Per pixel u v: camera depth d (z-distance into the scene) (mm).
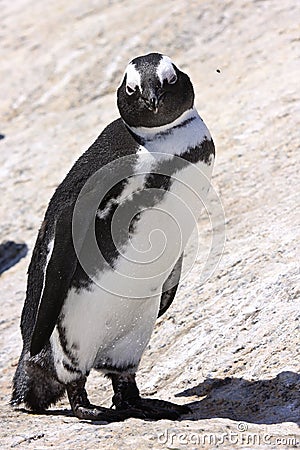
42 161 27734
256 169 22891
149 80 14156
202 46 31016
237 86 27641
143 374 17250
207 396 15852
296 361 15680
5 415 15898
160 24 32594
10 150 28875
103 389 17500
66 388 15367
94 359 15164
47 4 37719
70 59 32844
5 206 26031
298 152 22953
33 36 35312
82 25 34688
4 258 24297
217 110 26547
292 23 30453
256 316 17219
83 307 14578
